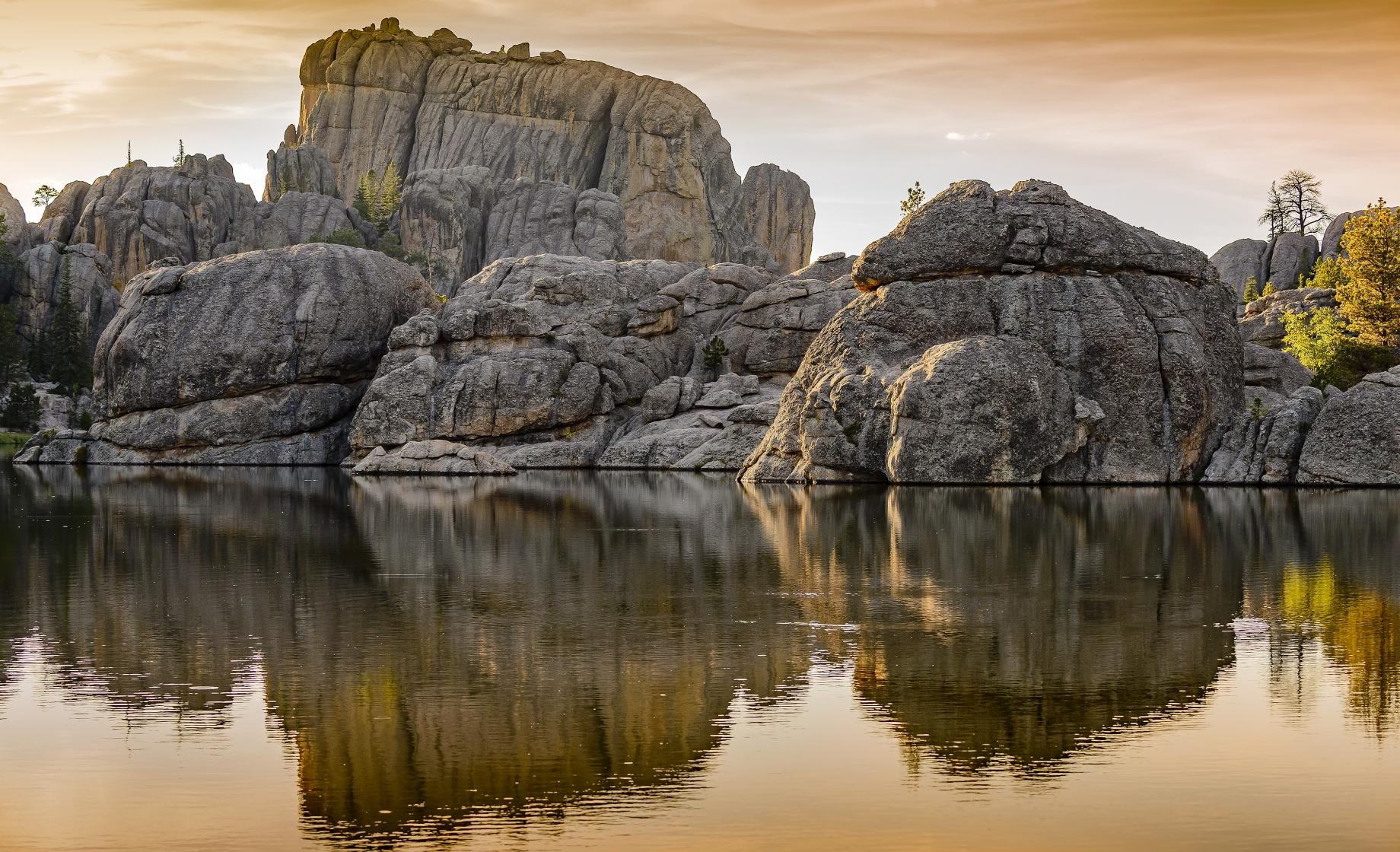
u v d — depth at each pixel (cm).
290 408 11831
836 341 9356
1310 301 12606
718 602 3600
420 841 1797
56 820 1880
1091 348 8894
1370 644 3002
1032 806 1928
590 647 3000
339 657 2894
